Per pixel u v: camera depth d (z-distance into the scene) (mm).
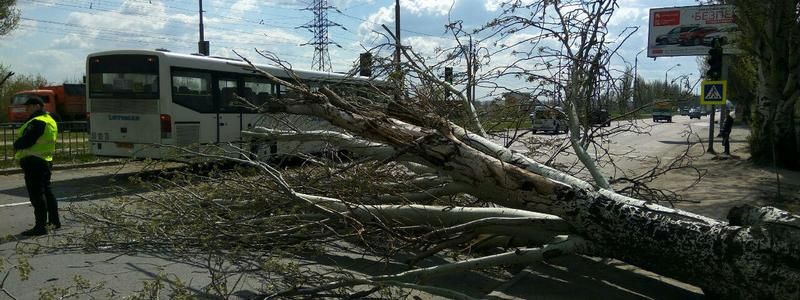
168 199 6461
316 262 5613
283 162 7633
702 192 11352
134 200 6801
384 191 6148
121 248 6285
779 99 16266
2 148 16578
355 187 6090
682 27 27453
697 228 4129
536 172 5090
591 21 6074
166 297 4832
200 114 13375
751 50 17016
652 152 22375
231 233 5750
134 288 5105
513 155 5324
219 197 6605
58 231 7371
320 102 5996
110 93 13312
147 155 12859
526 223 4941
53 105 39156
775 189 11742
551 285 5156
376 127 5496
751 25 16422
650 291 5047
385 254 5500
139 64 12938
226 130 13914
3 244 6727
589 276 5414
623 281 5289
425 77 6727
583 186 4715
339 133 6207
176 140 12875
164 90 12727
